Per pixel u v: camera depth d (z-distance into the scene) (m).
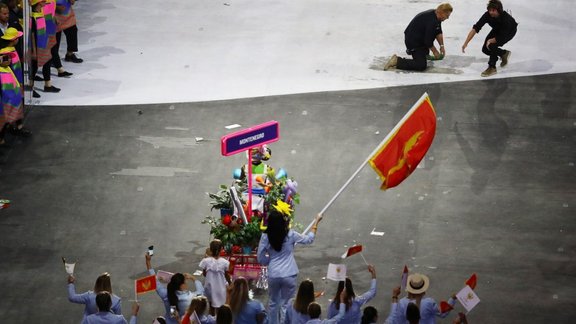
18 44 31.41
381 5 40.81
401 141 23.55
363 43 37.16
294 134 30.77
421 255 25.08
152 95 33.12
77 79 34.09
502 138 30.58
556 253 25.14
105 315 19.73
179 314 20.48
